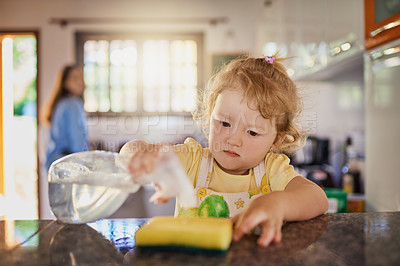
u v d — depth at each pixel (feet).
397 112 3.52
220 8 12.67
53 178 1.40
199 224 1.19
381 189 3.93
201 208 2.20
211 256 1.06
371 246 1.16
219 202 2.21
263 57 2.65
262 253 1.09
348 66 6.53
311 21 7.34
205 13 12.69
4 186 12.23
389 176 3.72
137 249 1.13
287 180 2.19
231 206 2.20
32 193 13.80
